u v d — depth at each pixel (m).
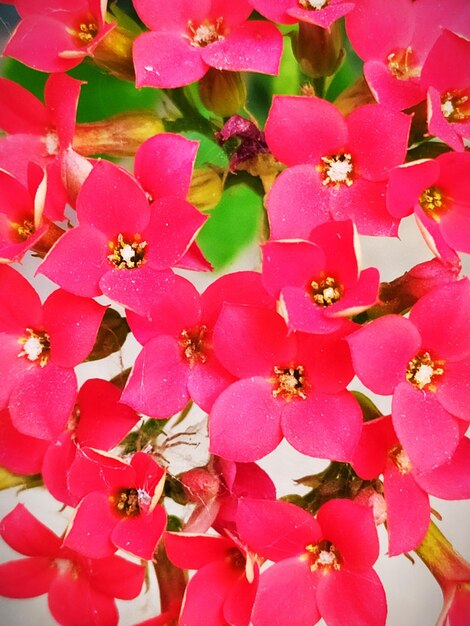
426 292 0.11
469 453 0.11
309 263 0.10
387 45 0.11
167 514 0.11
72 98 0.11
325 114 0.11
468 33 0.11
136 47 0.11
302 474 0.12
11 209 0.11
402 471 0.11
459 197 0.11
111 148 0.12
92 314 0.11
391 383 0.10
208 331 0.11
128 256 0.11
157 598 0.12
